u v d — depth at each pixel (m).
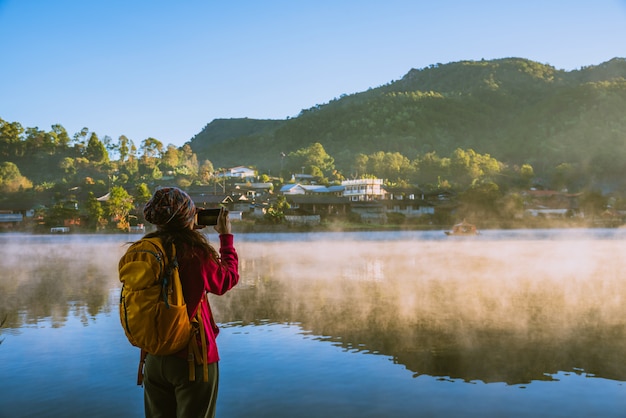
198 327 2.94
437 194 133.88
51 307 10.73
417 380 6.11
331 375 6.32
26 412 5.24
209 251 2.97
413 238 57.88
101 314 9.98
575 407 5.32
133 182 169.25
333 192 141.00
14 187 139.38
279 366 6.64
